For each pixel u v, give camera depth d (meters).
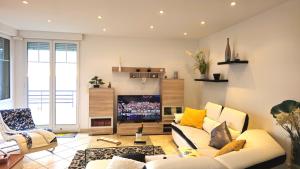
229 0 2.90
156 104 5.63
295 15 2.78
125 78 5.79
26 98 5.41
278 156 2.33
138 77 5.76
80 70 5.59
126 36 5.69
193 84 6.11
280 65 3.03
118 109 5.44
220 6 3.15
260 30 3.46
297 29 2.76
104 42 5.65
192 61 6.05
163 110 5.62
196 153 2.74
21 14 3.74
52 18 3.98
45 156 3.92
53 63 5.48
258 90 3.50
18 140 3.56
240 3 3.01
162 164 1.75
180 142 4.17
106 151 3.69
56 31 5.21
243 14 3.54
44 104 5.54
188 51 6.02
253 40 3.64
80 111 5.63
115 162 2.22
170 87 5.65
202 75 5.41
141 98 5.58
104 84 5.69
